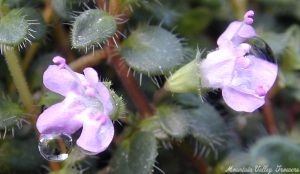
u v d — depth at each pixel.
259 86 0.05
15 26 0.05
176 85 0.05
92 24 0.05
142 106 0.06
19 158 0.06
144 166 0.05
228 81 0.05
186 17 0.07
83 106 0.05
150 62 0.05
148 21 0.06
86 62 0.06
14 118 0.05
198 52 0.05
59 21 0.06
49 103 0.05
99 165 0.06
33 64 0.06
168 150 0.06
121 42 0.06
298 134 0.07
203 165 0.06
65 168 0.05
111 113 0.05
